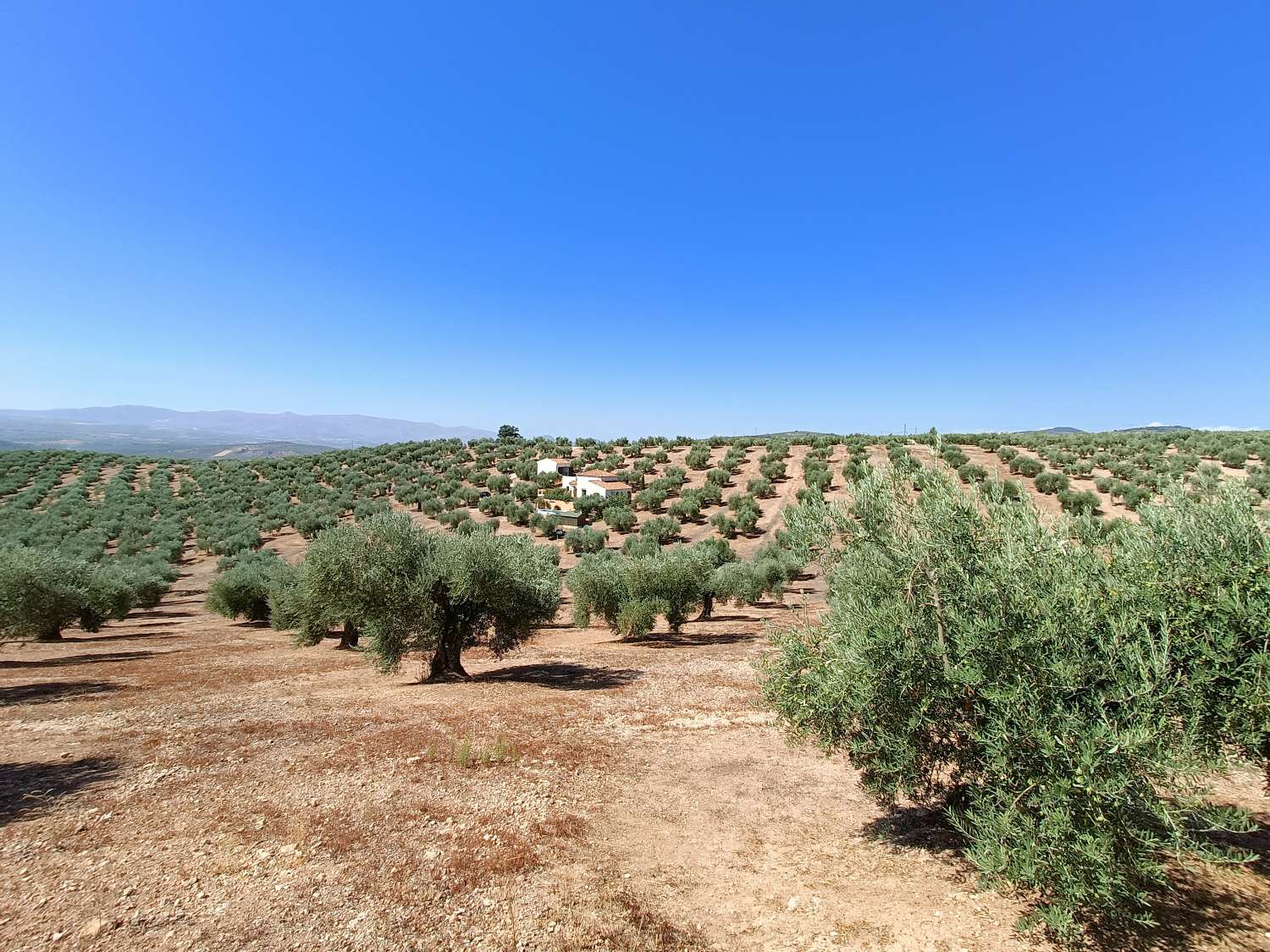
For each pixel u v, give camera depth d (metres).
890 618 4.67
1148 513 4.80
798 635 5.47
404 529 15.27
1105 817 3.74
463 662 18.58
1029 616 4.16
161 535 49.12
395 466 80.56
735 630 23.73
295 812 6.82
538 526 52.12
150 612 32.91
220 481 74.62
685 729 10.47
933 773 5.48
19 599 19.44
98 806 6.95
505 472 75.81
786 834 6.39
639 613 21.59
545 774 8.20
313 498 65.69
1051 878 3.94
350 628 22.17
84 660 18.11
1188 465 43.59
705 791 7.67
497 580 14.91
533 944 4.50
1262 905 4.36
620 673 15.53
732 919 4.86
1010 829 3.91
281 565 29.48
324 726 10.47
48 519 51.53
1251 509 4.49
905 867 5.46
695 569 24.92
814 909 4.91
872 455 60.38
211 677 15.45
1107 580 4.34
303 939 4.49
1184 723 4.05
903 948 4.30
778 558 34.44
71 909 4.82
